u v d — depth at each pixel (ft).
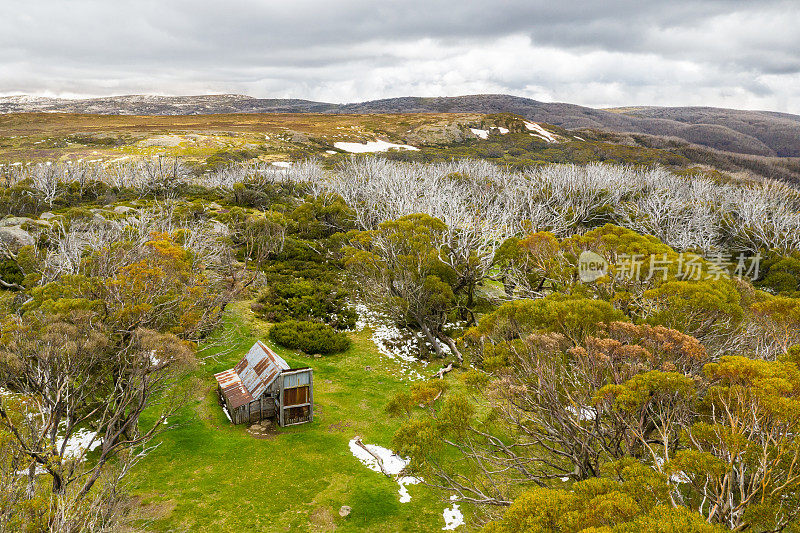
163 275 56.49
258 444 52.01
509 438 54.65
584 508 24.66
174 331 54.54
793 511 26.73
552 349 40.27
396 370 72.90
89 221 105.60
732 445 27.68
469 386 43.75
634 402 32.24
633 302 57.06
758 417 29.86
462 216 105.50
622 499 23.95
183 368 46.93
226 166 260.42
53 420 37.60
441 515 43.01
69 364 38.96
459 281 89.92
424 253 85.56
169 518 40.22
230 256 95.14
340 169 242.58
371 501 44.06
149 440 50.01
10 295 77.05
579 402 39.63
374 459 50.52
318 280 107.76
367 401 62.95
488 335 50.06
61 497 30.66
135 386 46.62
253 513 41.73
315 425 56.54
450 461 50.65
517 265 87.56
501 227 101.09
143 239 77.61
